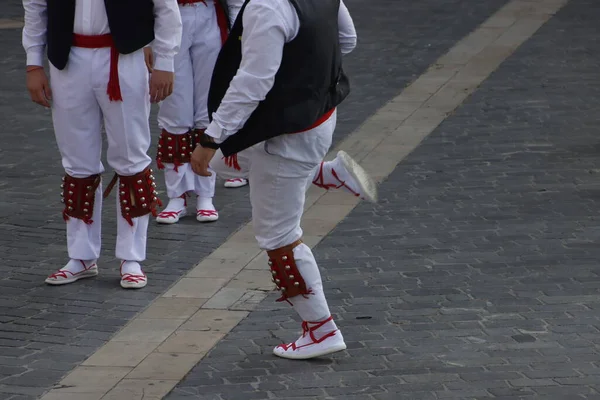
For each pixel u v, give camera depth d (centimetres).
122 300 837
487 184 1092
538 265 879
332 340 716
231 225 1009
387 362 713
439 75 1538
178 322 792
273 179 678
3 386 692
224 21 980
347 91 701
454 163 1163
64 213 862
